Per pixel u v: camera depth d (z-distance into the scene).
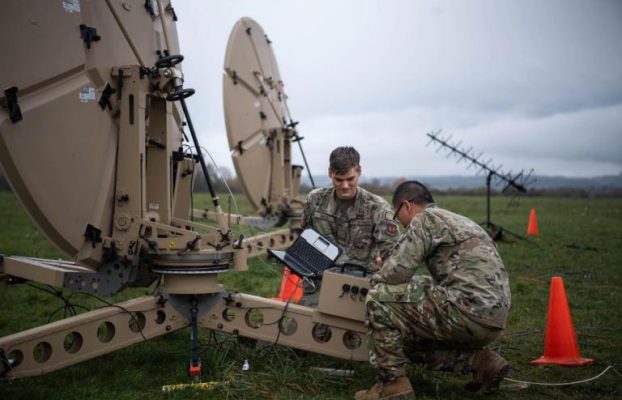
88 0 4.33
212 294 4.60
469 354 4.30
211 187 4.73
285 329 4.92
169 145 4.78
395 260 4.16
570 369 5.04
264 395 4.25
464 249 4.10
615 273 10.24
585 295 8.29
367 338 4.46
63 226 4.16
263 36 12.46
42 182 4.01
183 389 4.23
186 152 5.34
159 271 4.44
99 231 4.34
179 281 4.48
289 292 7.04
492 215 25.94
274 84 12.57
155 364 4.88
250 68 11.66
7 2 3.83
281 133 11.88
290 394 4.26
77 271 4.39
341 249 5.05
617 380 4.75
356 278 4.53
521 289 8.56
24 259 4.59
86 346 4.19
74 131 4.19
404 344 4.36
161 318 4.53
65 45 4.15
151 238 4.39
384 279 4.18
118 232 4.41
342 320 4.60
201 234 4.47
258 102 11.74
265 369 4.68
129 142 4.43
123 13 4.68
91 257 4.34
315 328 4.67
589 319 6.84
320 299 4.55
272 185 11.86
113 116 4.48
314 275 4.90
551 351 5.23
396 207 4.51
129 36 4.70
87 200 4.29
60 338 4.09
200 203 24.47
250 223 11.68
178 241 4.41
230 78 11.02
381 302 4.13
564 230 18.20
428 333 4.12
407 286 4.16
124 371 4.65
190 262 4.41
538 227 19.30
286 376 4.48
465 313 3.99
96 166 4.33
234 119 11.02
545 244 14.24
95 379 4.46
